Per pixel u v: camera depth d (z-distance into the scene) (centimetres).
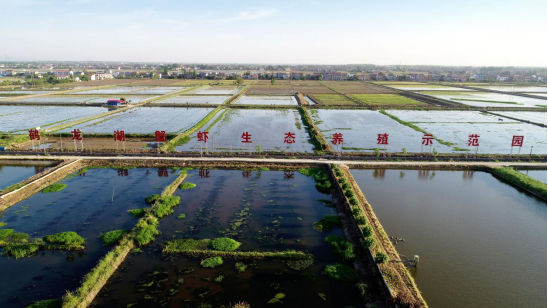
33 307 2044
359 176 4381
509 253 2641
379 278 2292
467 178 4331
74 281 2316
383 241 2708
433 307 2052
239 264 2491
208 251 2630
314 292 2214
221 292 2205
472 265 2477
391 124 7569
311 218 3219
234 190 3881
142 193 3766
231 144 5819
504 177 4269
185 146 5650
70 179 4181
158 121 7700
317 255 2625
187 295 2173
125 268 2444
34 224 3062
